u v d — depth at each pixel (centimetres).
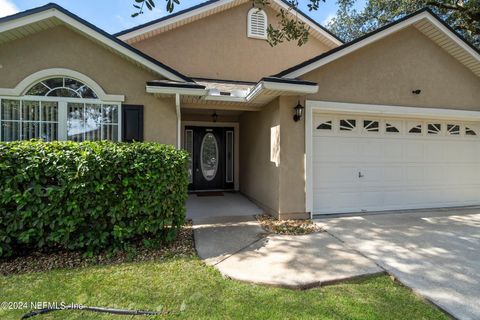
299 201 668
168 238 480
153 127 634
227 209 793
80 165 415
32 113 582
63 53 588
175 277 362
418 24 722
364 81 700
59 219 417
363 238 527
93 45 602
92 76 602
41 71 577
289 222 639
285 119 657
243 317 279
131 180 443
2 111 566
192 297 313
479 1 1245
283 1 1047
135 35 927
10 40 563
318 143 704
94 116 610
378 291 336
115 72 614
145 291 326
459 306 302
